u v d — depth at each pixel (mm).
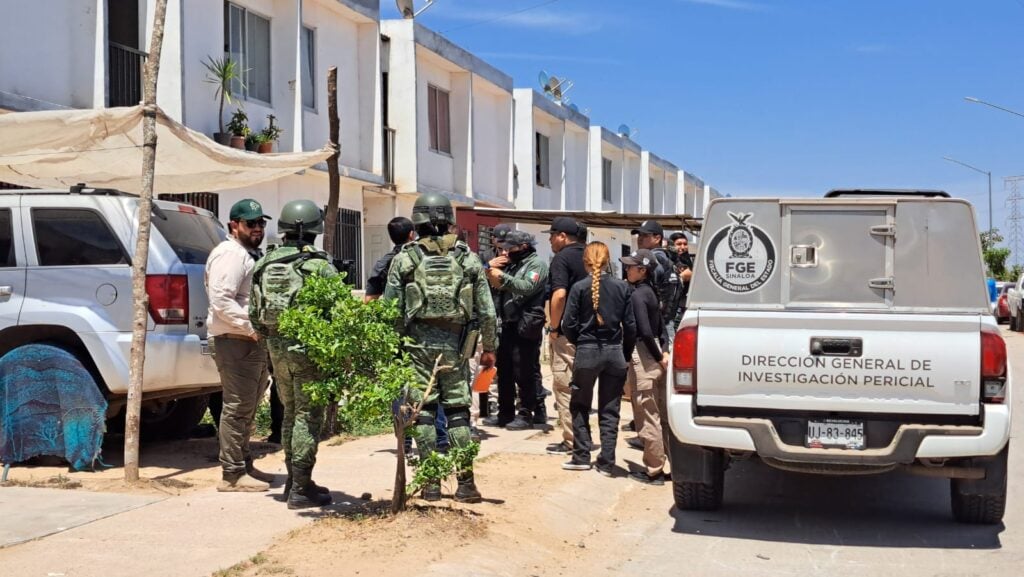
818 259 6797
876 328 6477
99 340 7793
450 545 5773
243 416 7184
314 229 6594
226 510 6520
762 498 8016
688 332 6770
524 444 9609
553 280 9078
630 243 38875
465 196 22906
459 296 6531
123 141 9180
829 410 6551
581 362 8086
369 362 5969
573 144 32281
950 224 6672
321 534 5863
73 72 12344
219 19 14891
